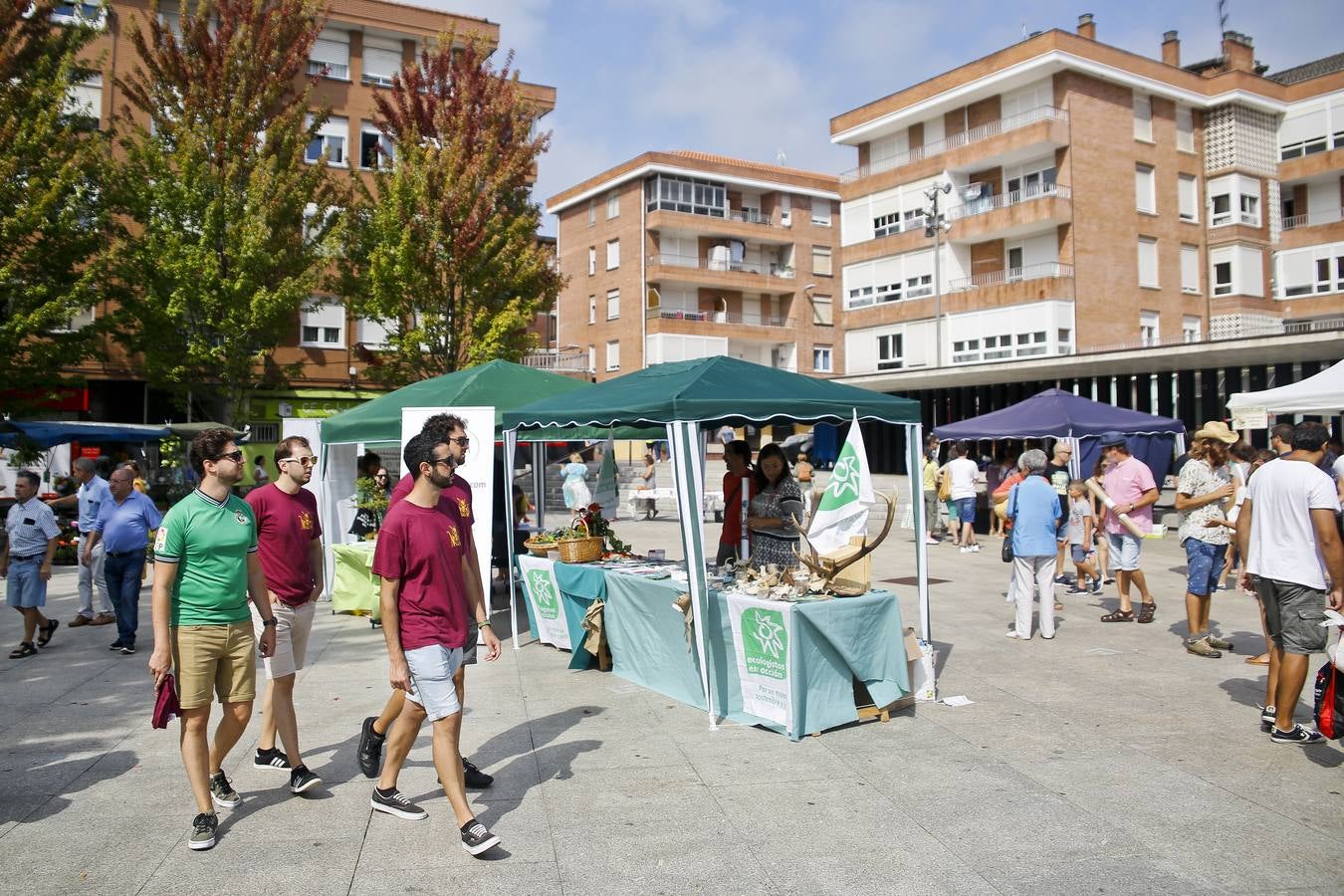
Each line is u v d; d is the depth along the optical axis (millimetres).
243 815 4445
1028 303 32000
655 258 44625
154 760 5312
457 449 4465
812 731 5594
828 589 5926
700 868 3859
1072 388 28500
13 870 3855
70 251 19188
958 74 34031
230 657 4348
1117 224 32750
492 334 21984
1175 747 5340
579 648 7457
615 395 7090
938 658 7641
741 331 45625
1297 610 5254
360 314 23016
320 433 10898
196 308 21969
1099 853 3953
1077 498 11039
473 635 5109
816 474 30156
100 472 16000
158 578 4129
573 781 4887
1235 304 34500
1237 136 34875
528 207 24344
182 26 21766
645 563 7828
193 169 21062
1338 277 34875
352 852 4023
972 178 35094
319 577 5086
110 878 3779
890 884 3701
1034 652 7836
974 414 31219
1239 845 4016
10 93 18422
